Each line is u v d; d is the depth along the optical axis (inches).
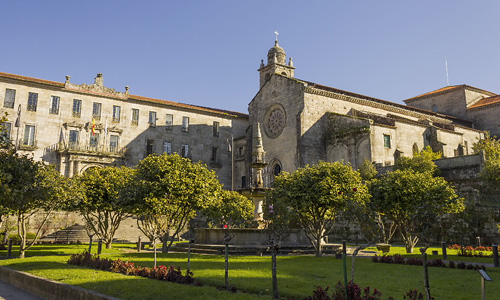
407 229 1156.5
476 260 951.6
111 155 2353.6
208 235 1160.8
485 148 2187.5
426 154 1931.6
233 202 1489.9
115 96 2490.2
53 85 2277.3
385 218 1697.8
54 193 965.8
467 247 1227.2
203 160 2778.1
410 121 2322.8
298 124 2268.7
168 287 465.4
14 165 568.1
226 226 1033.5
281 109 2455.7
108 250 1197.1
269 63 2859.3
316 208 1060.5
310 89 2324.1
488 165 1585.9
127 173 1358.3
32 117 2213.3
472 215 1440.7
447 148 2470.5
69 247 1317.7
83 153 2252.7
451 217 1496.1
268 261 810.8
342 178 1058.1
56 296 500.1
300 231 1216.2
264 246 1042.7
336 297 390.0
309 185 1053.2
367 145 2089.1
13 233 1589.6
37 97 2246.6
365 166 1871.3
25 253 1090.7
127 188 1081.4
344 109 2456.9
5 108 2151.8
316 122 2325.3
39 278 553.6
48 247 1316.4
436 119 2805.1
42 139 2224.4
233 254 987.3
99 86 2458.2
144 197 1025.5
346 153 2193.7
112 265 644.1
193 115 2790.4
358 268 727.7
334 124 2305.6
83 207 1232.2
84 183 1266.0
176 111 2728.8
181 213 1114.1
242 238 1095.6
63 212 1813.5
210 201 1071.6
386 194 1200.2
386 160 2119.8
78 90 2364.7
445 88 3440.0
